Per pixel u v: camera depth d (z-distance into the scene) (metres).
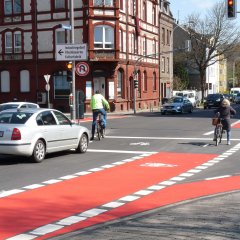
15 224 7.29
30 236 6.64
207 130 25.75
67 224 7.30
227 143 19.05
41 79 48.34
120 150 17.22
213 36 74.62
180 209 8.29
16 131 13.62
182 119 36.41
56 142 14.98
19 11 49.12
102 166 13.39
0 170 12.69
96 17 46.22
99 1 46.47
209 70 103.50
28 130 13.82
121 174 12.04
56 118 15.29
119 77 49.75
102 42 46.69
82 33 46.28
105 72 47.09
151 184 10.68
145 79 57.72
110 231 6.88
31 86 48.78
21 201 8.91
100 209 8.30
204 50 75.56
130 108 51.88
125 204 8.69
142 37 56.00
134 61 52.69
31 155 13.92
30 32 48.59
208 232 6.78
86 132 16.69
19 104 24.50
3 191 9.83
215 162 14.15
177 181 11.06
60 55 22.00
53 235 6.70
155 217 7.72
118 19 47.12
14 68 49.50
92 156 15.61
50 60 47.81
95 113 21.02
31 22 48.50
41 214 7.93
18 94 49.41
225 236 6.58
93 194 9.56
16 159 14.87
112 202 8.84
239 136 22.47
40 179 11.28
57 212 8.07
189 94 64.50
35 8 48.25
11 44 49.62
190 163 13.98
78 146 16.25
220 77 121.25
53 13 47.44
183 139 21.00
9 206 8.50
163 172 12.37
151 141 20.25
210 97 62.19
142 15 56.03
